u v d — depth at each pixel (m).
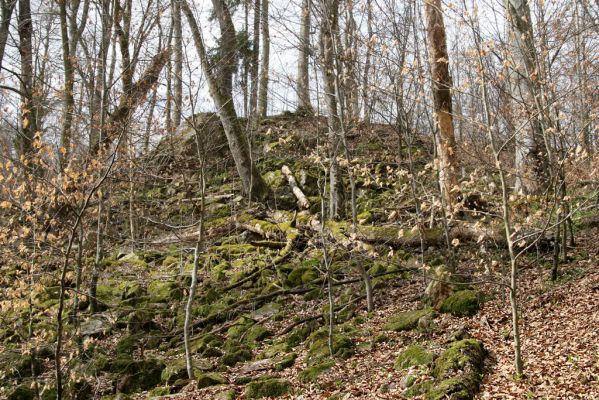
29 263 8.30
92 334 11.02
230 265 13.98
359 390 7.24
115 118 11.05
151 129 11.79
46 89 11.94
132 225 15.55
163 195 18.89
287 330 10.48
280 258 13.47
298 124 20.31
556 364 6.69
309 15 11.36
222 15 14.66
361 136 15.51
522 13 7.74
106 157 10.06
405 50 10.04
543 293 9.11
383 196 15.59
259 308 11.80
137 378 9.28
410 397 6.65
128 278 13.91
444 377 6.71
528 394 6.12
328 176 16.95
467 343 7.30
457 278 9.89
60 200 8.32
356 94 12.09
